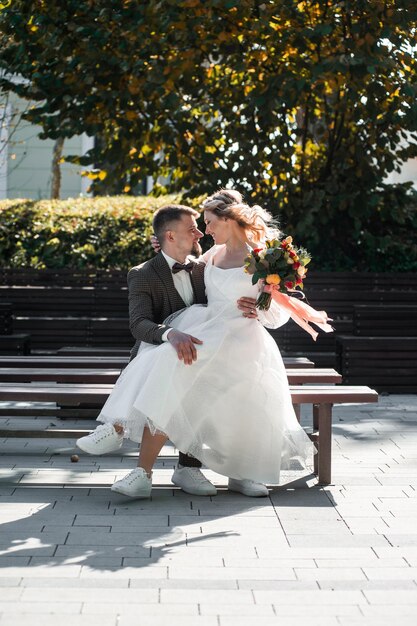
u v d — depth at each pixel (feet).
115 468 18.89
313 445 17.07
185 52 31.09
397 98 31.96
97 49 30.96
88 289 33.81
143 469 16.48
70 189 57.36
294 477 18.07
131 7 30.63
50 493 16.84
